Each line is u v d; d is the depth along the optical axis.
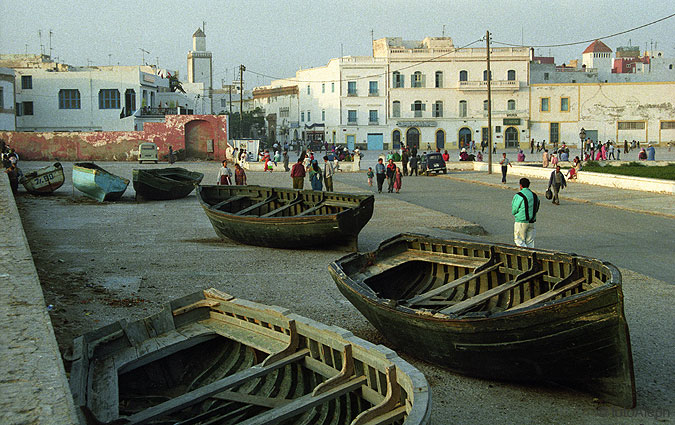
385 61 80.12
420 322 7.44
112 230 18.41
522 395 7.23
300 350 6.70
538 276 8.71
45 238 16.73
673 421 6.47
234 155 54.91
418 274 10.55
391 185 31.77
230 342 7.85
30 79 61.75
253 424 5.16
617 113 80.88
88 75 61.91
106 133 55.06
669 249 15.87
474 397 7.18
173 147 55.91
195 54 105.12
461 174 44.59
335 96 81.56
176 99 69.00
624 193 28.69
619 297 6.38
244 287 11.92
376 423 4.90
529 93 80.19
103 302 10.52
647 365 8.02
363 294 8.22
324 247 15.47
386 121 80.94
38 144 54.12
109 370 6.55
